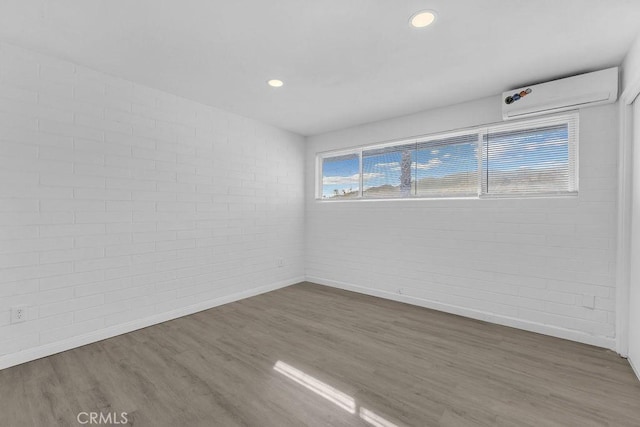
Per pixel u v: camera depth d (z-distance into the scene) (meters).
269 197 4.25
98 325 2.64
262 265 4.16
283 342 2.63
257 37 2.10
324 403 1.80
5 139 2.17
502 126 3.08
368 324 3.05
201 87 2.97
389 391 1.92
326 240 4.56
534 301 2.87
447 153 3.46
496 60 2.39
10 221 2.19
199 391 1.92
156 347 2.53
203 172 3.45
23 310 2.24
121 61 2.46
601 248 2.54
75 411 1.72
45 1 1.71
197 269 3.41
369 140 4.09
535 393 1.90
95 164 2.62
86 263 2.57
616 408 1.76
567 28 1.96
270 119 3.98
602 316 2.54
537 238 2.85
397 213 3.81
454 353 2.43
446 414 1.71
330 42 2.16
